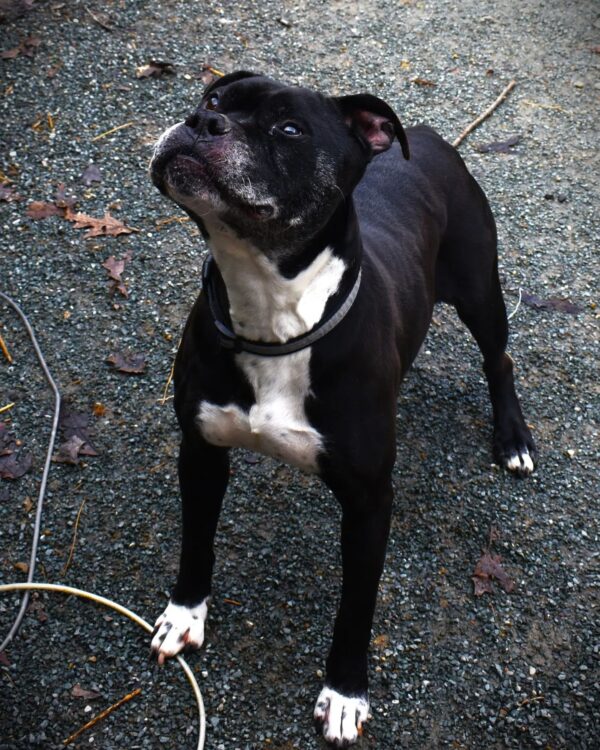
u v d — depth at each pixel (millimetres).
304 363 1081
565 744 1204
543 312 1732
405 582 1348
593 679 1264
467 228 1423
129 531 1367
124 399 1518
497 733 1209
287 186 1011
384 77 2205
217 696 1215
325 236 1050
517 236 1863
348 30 2342
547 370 1645
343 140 1065
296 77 2160
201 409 1128
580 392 1614
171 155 981
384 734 1197
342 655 1190
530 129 2111
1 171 1836
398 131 1087
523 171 1999
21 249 1708
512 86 2225
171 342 1599
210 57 2164
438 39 2359
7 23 2164
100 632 1260
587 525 1437
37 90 2000
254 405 1107
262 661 1251
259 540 1374
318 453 1115
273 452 1146
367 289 1132
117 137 1928
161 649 1230
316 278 1054
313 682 1235
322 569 1350
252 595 1316
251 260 1030
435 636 1293
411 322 1252
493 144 2057
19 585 1278
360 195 1312
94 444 1458
